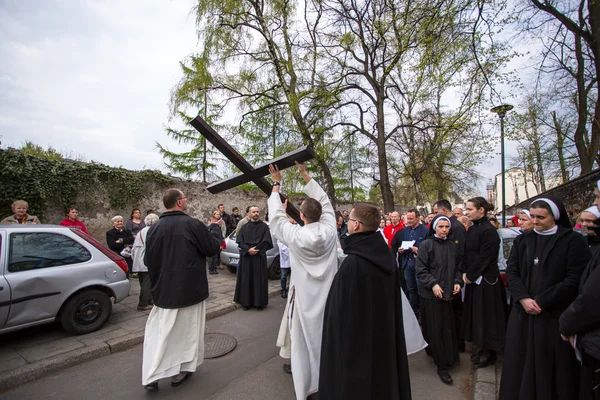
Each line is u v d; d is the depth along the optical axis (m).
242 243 5.64
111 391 2.99
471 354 3.83
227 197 12.71
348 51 11.81
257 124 14.72
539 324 2.24
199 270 3.05
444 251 3.44
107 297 4.32
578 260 2.17
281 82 13.04
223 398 2.88
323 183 14.72
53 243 3.99
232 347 3.97
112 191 9.19
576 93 11.48
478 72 6.80
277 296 6.61
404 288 5.01
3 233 3.66
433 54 6.42
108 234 6.68
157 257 2.91
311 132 13.08
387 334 1.93
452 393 2.98
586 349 1.73
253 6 12.66
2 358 3.43
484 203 3.64
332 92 11.95
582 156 10.00
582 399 1.99
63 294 3.88
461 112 7.86
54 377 3.24
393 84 13.43
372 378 1.87
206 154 18.70
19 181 7.46
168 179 10.56
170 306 2.88
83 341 3.89
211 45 12.29
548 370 2.17
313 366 2.49
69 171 8.32
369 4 8.56
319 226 2.53
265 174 2.65
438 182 18.02
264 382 3.15
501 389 2.43
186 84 12.68
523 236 2.60
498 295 3.42
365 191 23.50
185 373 3.09
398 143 15.95
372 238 2.04
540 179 20.53
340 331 1.90
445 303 3.35
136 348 3.96
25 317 3.59
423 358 3.72
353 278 1.93
